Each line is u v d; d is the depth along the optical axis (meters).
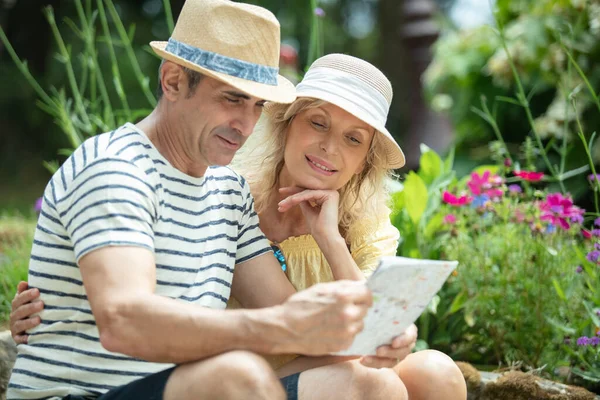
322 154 2.70
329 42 17.30
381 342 2.26
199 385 2.03
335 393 2.25
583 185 5.62
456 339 3.84
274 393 2.03
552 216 3.69
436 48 7.86
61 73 13.00
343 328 2.06
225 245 2.48
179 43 2.32
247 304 2.65
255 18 2.31
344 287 2.08
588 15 5.65
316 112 2.70
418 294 2.15
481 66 7.04
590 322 3.48
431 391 2.49
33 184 11.80
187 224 2.37
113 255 2.08
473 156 7.03
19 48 13.21
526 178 3.88
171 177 2.35
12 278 4.03
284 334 2.06
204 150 2.33
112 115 4.42
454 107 7.53
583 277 3.66
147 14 14.35
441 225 4.00
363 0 18.02
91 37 4.42
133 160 2.24
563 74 5.76
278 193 2.91
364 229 2.90
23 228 5.45
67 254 2.25
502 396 3.27
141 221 2.16
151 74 13.28
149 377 2.14
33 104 13.19
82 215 2.15
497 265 3.82
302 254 2.86
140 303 2.03
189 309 2.06
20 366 2.29
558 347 3.60
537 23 5.98
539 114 6.55
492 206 3.87
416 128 9.23
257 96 2.25
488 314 3.70
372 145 2.84
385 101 2.80
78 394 2.23
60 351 2.26
